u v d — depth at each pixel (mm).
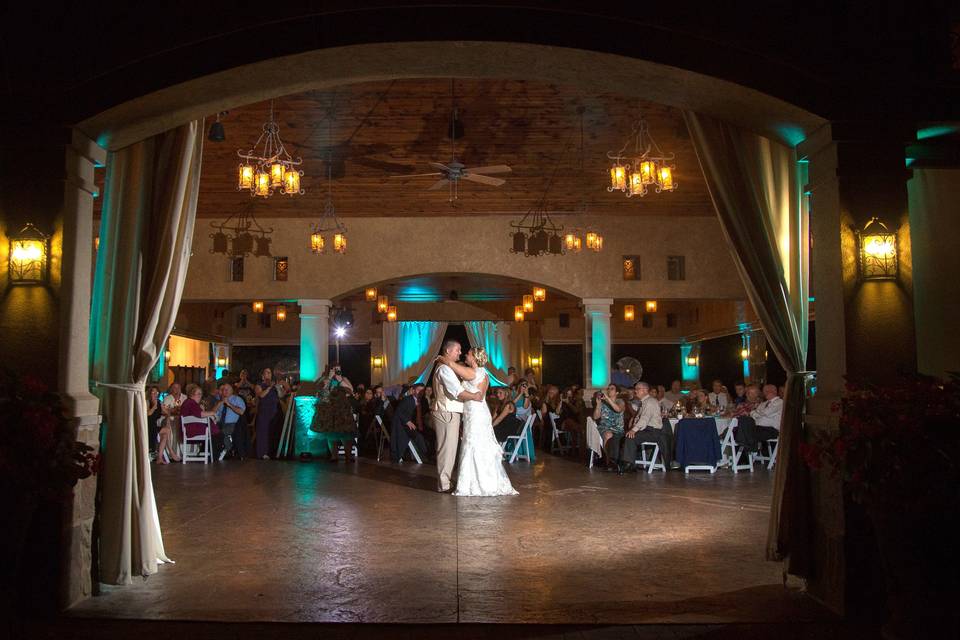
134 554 4633
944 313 5117
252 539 5879
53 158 4297
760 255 4855
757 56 4410
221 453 12508
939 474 3410
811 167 4695
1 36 4320
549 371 20469
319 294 13266
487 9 4391
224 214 13117
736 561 5164
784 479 4664
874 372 4266
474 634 3748
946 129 4508
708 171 4988
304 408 12820
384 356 20047
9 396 3777
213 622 3900
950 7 4539
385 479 9750
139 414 4727
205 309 18875
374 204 12844
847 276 4320
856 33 4441
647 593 4410
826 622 3957
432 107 10094
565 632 3777
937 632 3426
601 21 4430
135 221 4758
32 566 4047
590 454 11531
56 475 3754
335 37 4383
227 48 4387
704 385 19250
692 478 9766
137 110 4469
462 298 19250
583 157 11312
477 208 13031
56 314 4230
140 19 4379
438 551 5453
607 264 13375
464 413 8398
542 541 5793
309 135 10680
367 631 3777
